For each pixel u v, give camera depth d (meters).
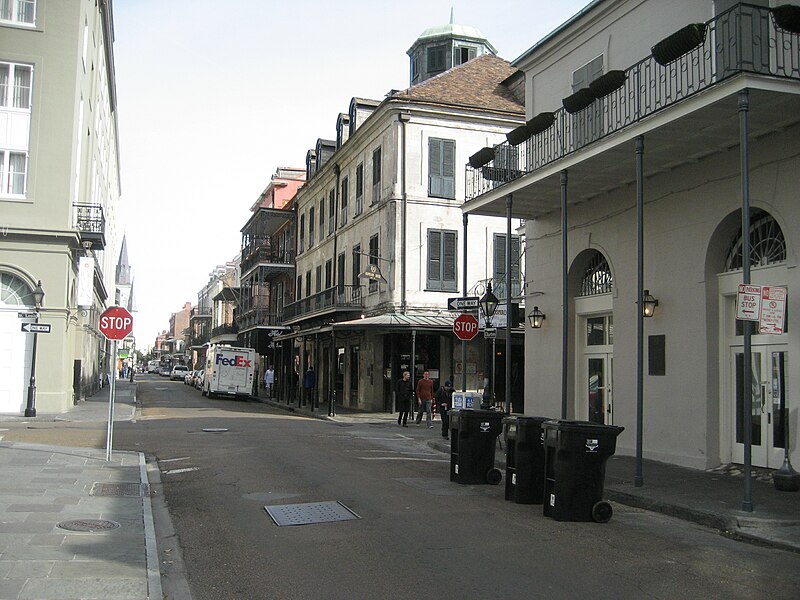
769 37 10.41
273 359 48.44
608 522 8.92
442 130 29.22
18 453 13.88
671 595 5.95
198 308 104.88
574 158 13.44
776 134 11.63
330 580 6.31
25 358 23.89
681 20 13.48
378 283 29.67
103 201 40.16
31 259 23.88
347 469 12.88
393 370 28.64
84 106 27.06
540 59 18.08
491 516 9.05
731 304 12.95
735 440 12.66
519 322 18.92
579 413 16.91
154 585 6.02
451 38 36.91
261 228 51.84
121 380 76.38
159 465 13.66
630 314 14.91
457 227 29.16
